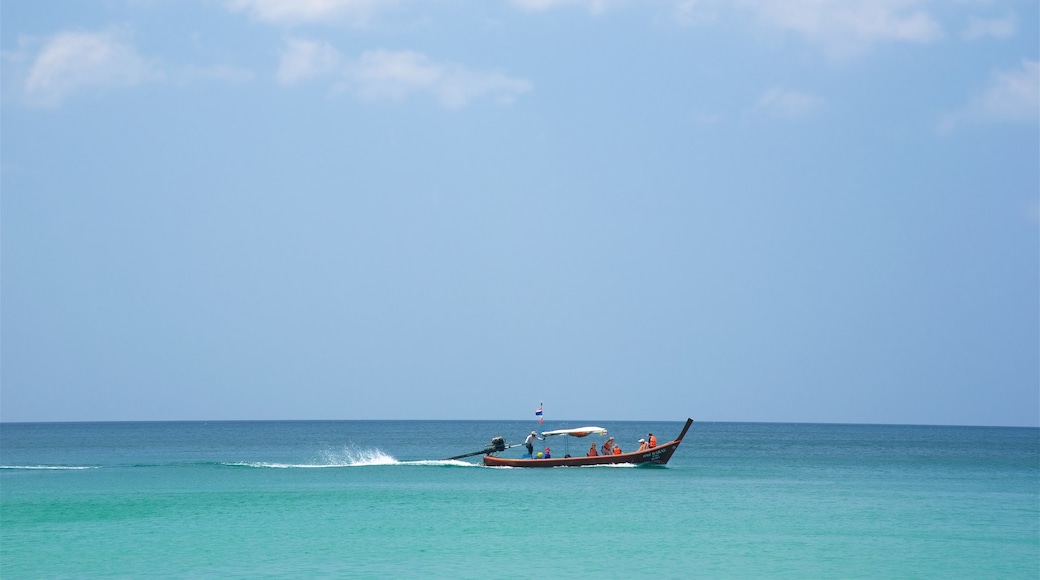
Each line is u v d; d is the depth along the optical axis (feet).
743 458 431.02
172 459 437.17
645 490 248.32
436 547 158.71
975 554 153.48
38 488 257.34
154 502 221.25
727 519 192.03
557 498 228.63
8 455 482.69
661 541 165.17
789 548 158.61
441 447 604.49
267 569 140.05
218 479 287.69
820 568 142.51
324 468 334.03
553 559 148.77
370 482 272.10
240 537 168.45
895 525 184.44
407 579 133.80
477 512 202.28
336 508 209.05
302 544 161.58
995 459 435.94
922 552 155.12
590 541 165.07
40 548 156.97
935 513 202.69
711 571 140.15
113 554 151.74
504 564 144.66
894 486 268.82
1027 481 290.76
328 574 136.87
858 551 156.04
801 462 396.37
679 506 213.46
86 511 204.23
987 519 193.36
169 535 170.60
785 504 217.77
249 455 483.10
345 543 162.61
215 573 137.18
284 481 278.26
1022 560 148.87
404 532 174.50
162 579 132.77
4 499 227.40
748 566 143.84
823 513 202.08
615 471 309.63
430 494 237.45
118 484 270.26
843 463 389.80
